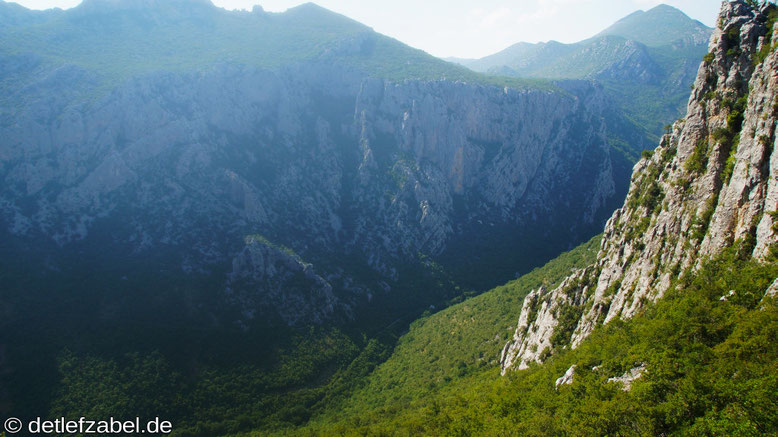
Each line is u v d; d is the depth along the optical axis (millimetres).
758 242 44625
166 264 131125
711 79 62656
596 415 39500
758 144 47375
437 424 67438
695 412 34812
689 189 59875
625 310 64188
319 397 108750
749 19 60000
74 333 106250
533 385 62250
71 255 126062
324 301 136250
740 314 40406
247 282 132125
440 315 139500
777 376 31750
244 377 109375
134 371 101562
